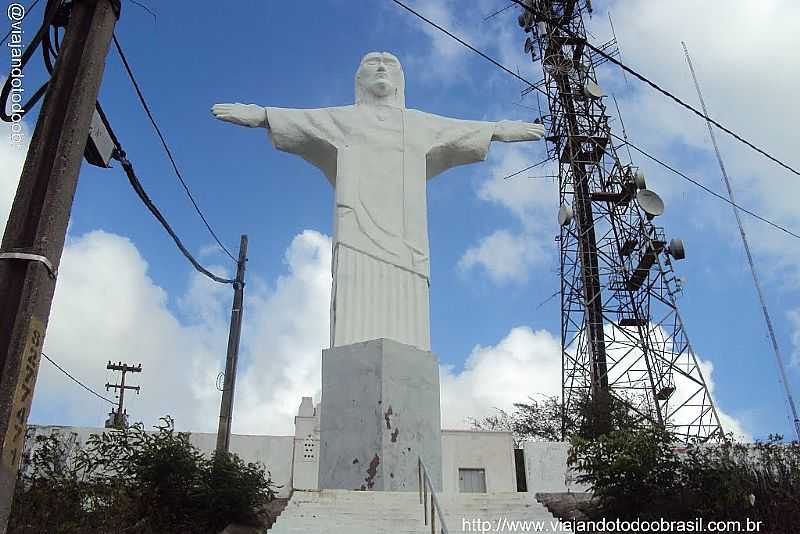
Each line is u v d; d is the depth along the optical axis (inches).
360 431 491.5
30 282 208.2
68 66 243.0
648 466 465.1
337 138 606.9
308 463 785.6
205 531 460.8
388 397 491.8
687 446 498.0
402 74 647.1
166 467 472.4
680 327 1184.8
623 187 1328.7
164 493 465.1
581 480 492.4
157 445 487.2
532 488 749.3
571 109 1408.7
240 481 481.1
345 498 437.4
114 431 526.6
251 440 760.3
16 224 216.4
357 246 573.0
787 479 457.4
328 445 506.0
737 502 440.8
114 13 258.8
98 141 303.6
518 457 773.3
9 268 210.7
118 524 415.5
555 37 1417.3
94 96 242.5
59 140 228.7
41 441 516.7
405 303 566.3
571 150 1370.6
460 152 630.5
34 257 210.7
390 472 474.0
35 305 207.2
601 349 1216.8
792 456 473.7
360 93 635.5
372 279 565.9
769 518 436.5
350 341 543.2
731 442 493.4
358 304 556.1
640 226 1264.8
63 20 270.8
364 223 579.5
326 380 524.4
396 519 406.6
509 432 919.7
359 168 594.9
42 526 382.6
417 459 491.5
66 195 224.2
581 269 1282.0
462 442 903.7
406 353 515.8
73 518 407.2
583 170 1371.8
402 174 602.5
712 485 449.7
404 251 579.8
